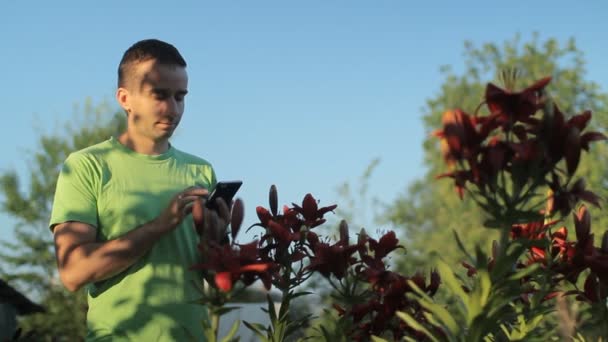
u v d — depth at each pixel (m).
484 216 2.20
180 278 2.93
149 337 2.86
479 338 2.10
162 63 2.88
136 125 2.95
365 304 2.72
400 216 27.31
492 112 2.06
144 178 3.02
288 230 2.80
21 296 20.42
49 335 28.81
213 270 2.37
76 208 2.88
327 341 2.71
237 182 2.68
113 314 2.88
